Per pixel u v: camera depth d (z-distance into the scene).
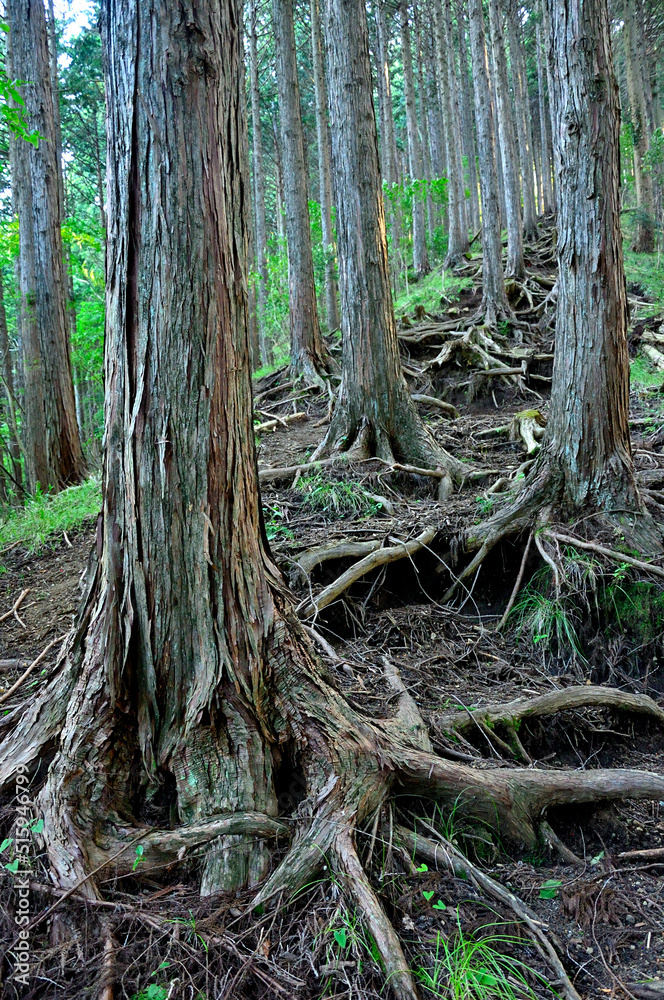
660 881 2.79
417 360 11.59
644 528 4.83
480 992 2.04
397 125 34.00
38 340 9.17
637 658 4.41
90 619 2.75
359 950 2.08
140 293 2.54
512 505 5.27
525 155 22.06
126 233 2.53
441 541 5.37
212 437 2.62
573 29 4.62
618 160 4.82
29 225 10.16
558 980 2.15
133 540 2.64
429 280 18.92
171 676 2.65
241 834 2.39
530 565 5.07
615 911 2.57
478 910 2.40
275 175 31.86
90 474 9.46
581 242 4.86
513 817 2.89
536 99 33.03
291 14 11.21
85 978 2.00
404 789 2.80
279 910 2.20
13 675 4.09
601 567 4.63
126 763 2.64
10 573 5.94
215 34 2.52
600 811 3.17
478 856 2.82
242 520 2.75
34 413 9.20
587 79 4.63
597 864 2.87
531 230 21.89
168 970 2.02
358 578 4.89
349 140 6.66
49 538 6.62
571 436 5.09
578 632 4.57
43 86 8.88
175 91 2.45
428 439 6.93
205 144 2.50
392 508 5.95
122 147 2.50
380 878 2.40
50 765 2.58
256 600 2.77
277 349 19.36
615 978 2.24
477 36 12.85
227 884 2.30
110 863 2.34
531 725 3.79
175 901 2.26
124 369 2.61
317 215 19.30
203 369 2.58
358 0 6.59
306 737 2.68
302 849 2.37
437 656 4.44
